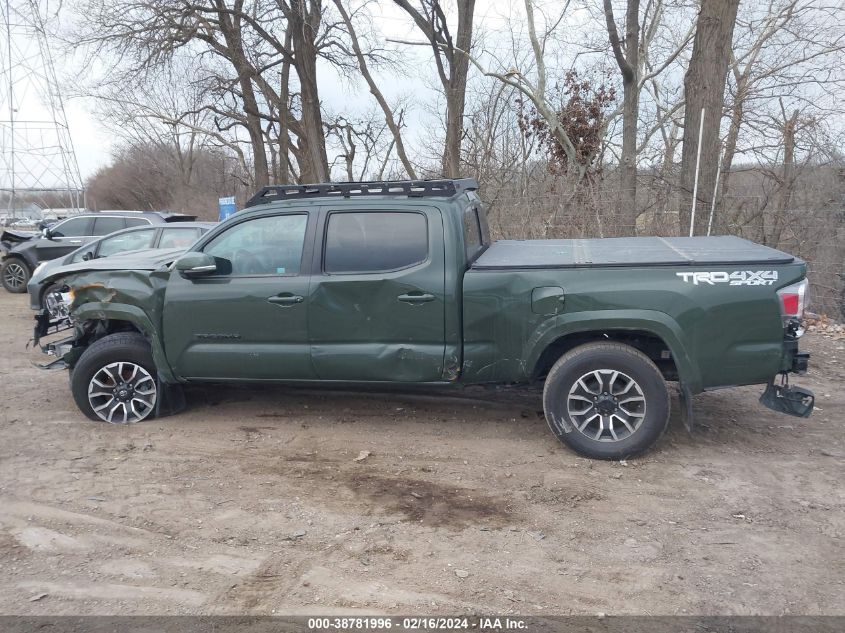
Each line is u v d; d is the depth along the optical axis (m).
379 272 5.13
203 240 5.53
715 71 10.51
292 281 5.24
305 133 19.81
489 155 13.89
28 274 14.21
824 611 3.22
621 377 4.85
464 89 15.83
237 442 5.39
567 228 11.49
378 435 5.49
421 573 3.56
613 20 13.88
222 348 5.42
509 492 4.48
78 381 5.77
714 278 4.68
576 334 5.01
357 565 3.64
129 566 3.66
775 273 4.63
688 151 10.84
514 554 3.74
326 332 5.22
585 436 4.93
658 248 5.48
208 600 3.35
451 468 4.87
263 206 5.44
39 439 5.49
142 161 45.56
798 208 10.03
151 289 5.50
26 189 33.59
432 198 5.19
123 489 4.58
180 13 16.66
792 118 10.75
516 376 5.05
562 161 13.87
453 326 5.04
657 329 4.71
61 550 3.82
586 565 3.63
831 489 4.46
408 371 5.15
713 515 4.14
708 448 5.14
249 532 4.01
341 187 5.36
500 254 5.66
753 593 3.37
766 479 4.61
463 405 6.14
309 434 5.54
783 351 4.67
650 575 3.53
